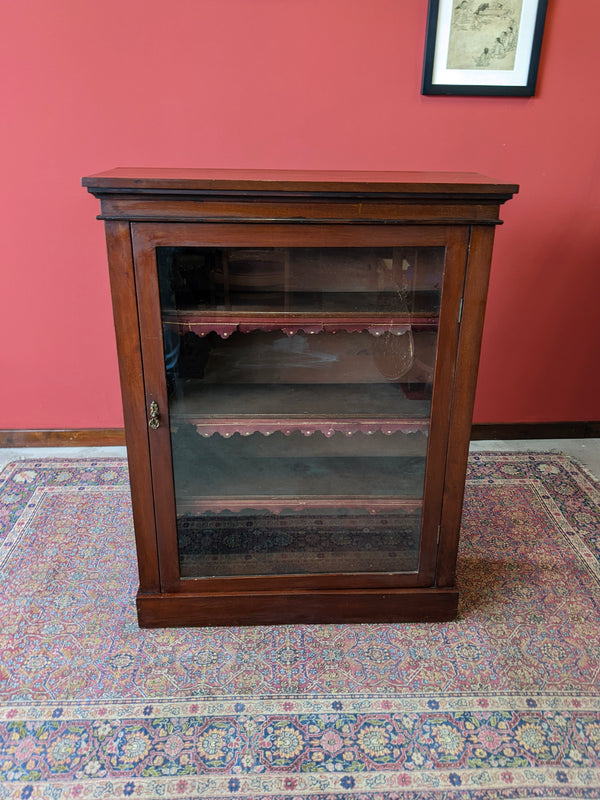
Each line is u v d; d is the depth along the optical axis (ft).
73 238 6.47
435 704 3.88
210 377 4.24
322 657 4.25
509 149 6.45
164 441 4.06
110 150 6.21
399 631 4.52
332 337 4.11
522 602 4.82
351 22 5.88
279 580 4.44
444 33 5.91
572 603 4.81
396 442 4.39
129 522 5.81
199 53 5.93
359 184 3.44
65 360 6.97
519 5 5.84
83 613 4.63
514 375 7.40
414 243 3.67
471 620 4.62
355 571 4.52
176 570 4.41
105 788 3.33
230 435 4.16
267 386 4.29
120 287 3.67
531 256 6.89
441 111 6.26
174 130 6.18
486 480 6.67
